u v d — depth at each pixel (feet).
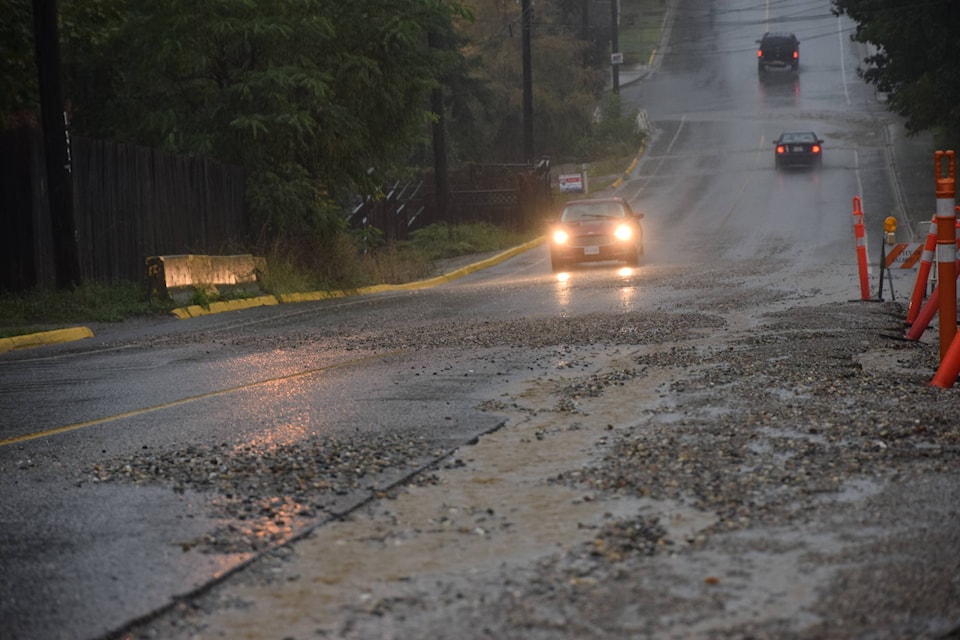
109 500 37.86
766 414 47.44
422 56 176.35
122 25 156.04
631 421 48.70
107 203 131.03
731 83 554.46
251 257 152.76
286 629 25.09
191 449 45.96
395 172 185.47
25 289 122.62
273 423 51.72
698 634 23.52
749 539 30.12
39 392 66.59
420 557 30.09
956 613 23.89
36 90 143.43
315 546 31.53
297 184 161.17
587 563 28.78
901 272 147.54
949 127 311.27
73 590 28.30
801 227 253.65
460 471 40.37
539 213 293.43
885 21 261.03
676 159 409.08
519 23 461.37
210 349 87.51
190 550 31.42
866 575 26.66
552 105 436.76
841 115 462.19
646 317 95.45
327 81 164.86
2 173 121.49
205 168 152.05
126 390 65.72
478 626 24.64
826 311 94.89
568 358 72.02
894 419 44.93
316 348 84.53
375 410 54.19
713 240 241.14
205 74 168.45
